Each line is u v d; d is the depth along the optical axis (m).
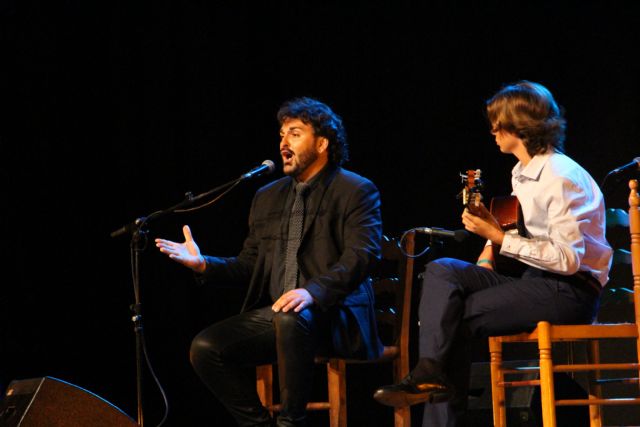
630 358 7.81
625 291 7.80
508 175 10.60
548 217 5.71
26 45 10.40
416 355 10.55
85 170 10.48
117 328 10.31
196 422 10.29
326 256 6.64
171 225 10.62
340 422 7.00
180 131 10.81
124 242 10.49
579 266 5.57
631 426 7.66
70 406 5.55
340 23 11.07
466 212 5.77
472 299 5.75
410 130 10.90
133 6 10.76
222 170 10.86
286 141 7.00
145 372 10.27
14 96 10.31
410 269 7.31
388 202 10.88
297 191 6.94
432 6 10.91
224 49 10.99
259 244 7.09
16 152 10.27
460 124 10.77
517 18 10.63
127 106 10.68
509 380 7.59
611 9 10.30
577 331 5.64
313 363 6.16
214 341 6.25
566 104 10.38
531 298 5.66
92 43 10.62
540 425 7.31
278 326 6.05
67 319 10.17
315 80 11.03
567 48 10.43
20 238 10.16
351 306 6.57
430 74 10.89
